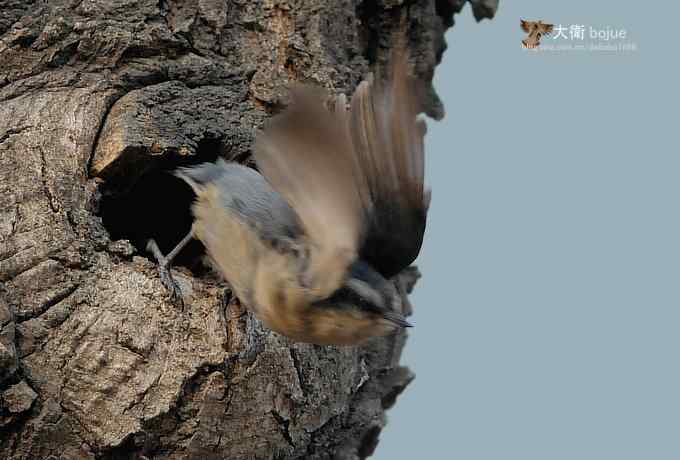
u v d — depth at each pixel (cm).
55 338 1070
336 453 1301
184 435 1084
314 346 1188
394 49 1454
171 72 1238
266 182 1087
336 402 1230
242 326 1116
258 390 1121
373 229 955
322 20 1323
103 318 1082
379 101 890
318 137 903
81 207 1135
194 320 1103
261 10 1313
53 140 1157
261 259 1033
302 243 1002
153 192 1277
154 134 1175
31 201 1122
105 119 1186
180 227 1310
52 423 1048
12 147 1145
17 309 1074
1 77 1207
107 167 1159
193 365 1084
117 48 1218
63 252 1099
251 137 1233
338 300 976
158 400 1069
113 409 1060
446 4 1539
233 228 1070
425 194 936
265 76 1284
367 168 917
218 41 1284
